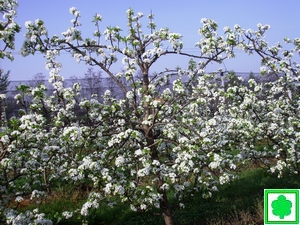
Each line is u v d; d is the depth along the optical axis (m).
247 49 5.96
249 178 7.51
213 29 5.18
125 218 5.86
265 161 7.09
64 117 4.62
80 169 4.01
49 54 4.48
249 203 6.06
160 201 4.79
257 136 6.44
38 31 4.54
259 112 6.88
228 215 5.66
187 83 5.64
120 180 4.20
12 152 4.13
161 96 4.89
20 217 3.85
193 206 6.20
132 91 4.89
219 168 4.48
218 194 6.67
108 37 5.12
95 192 4.36
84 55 5.03
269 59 7.04
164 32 4.81
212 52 4.99
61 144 4.73
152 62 5.00
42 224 3.97
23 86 4.10
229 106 6.47
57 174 5.14
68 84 7.90
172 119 5.11
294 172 7.17
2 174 4.39
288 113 7.14
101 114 4.78
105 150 4.75
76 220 5.70
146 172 4.11
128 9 5.50
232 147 5.33
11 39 3.80
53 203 6.27
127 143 4.83
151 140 4.81
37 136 4.37
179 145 4.46
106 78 8.26
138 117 4.91
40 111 4.54
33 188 6.32
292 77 7.05
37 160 4.70
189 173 4.81
